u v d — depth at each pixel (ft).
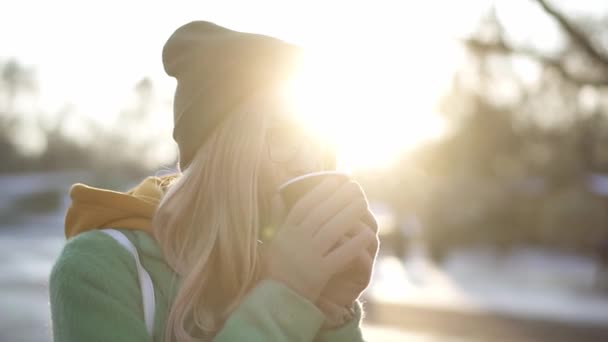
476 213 96.89
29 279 49.98
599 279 62.80
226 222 4.58
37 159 230.89
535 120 106.32
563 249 101.09
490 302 45.98
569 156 105.40
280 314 4.35
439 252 81.41
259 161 4.72
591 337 37.11
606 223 100.63
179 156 5.11
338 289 4.61
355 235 4.63
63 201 141.79
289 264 4.48
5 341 29.73
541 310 43.78
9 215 130.11
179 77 5.05
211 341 4.45
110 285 4.35
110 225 4.66
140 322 4.38
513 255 96.53
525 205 101.19
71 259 4.40
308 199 4.58
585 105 98.73
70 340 4.24
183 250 4.60
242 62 4.84
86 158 211.41
